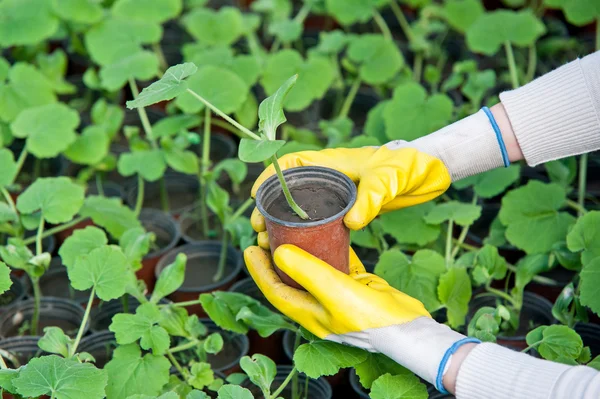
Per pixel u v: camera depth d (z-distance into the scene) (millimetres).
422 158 1359
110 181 1929
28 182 1902
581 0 1979
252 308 1490
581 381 1180
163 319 1479
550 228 1605
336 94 2084
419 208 1632
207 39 2037
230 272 1708
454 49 2297
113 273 1457
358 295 1272
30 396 1321
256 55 2062
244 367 1375
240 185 1898
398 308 1279
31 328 1596
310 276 1274
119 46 1949
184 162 1739
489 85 1833
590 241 1504
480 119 1381
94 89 2105
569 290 1493
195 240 1780
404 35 2385
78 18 1961
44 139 1736
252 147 1197
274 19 2207
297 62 1901
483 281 1539
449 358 1242
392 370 1380
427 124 1758
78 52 2205
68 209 1588
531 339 1411
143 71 1843
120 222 1658
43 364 1351
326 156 1404
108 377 1399
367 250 1738
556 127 1361
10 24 1951
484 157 1389
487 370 1221
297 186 1324
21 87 1881
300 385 1511
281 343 1607
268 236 1326
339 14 2111
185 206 1864
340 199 1312
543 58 2215
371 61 1961
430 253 1553
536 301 1605
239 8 2475
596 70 1348
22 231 1638
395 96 1786
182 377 1526
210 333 1593
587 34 2316
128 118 2057
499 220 1696
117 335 1421
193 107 1759
